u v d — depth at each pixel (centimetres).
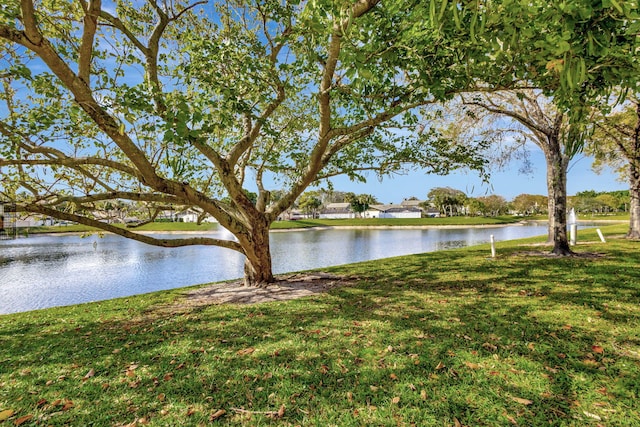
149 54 676
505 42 280
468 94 1200
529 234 3606
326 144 757
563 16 232
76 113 621
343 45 418
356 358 395
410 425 270
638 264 878
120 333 548
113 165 592
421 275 909
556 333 443
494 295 653
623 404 285
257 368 382
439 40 465
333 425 275
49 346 499
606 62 301
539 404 290
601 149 1374
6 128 554
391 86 646
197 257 2162
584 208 7756
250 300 734
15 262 1958
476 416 277
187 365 401
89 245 3056
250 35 811
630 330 443
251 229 867
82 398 335
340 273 1020
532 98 1134
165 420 292
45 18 585
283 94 764
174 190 656
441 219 7394
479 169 973
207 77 661
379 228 6128
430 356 389
